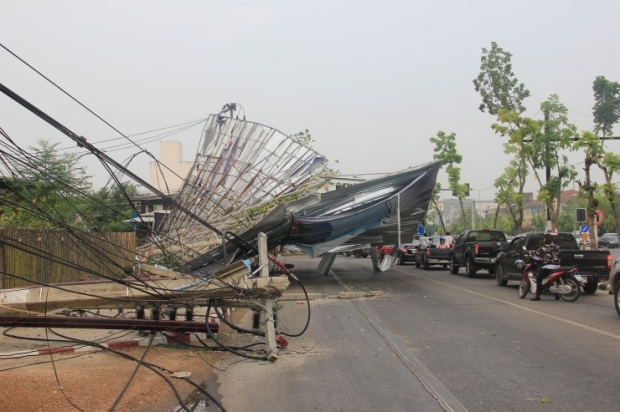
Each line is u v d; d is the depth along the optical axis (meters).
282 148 23.23
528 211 93.94
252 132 23.88
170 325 9.86
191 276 11.42
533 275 15.52
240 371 8.34
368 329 11.69
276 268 18.97
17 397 6.45
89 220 11.57
